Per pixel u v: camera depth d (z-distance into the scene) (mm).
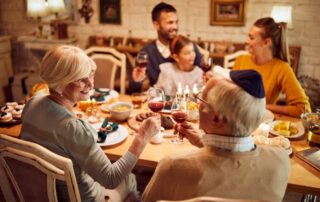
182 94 2125
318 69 3727
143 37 4008
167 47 2910
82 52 1365
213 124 1048
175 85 2494
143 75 2475
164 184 1066
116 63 2816
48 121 1306
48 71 1307
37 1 3531
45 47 3865
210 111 1041
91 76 1422
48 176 1206
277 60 2176
